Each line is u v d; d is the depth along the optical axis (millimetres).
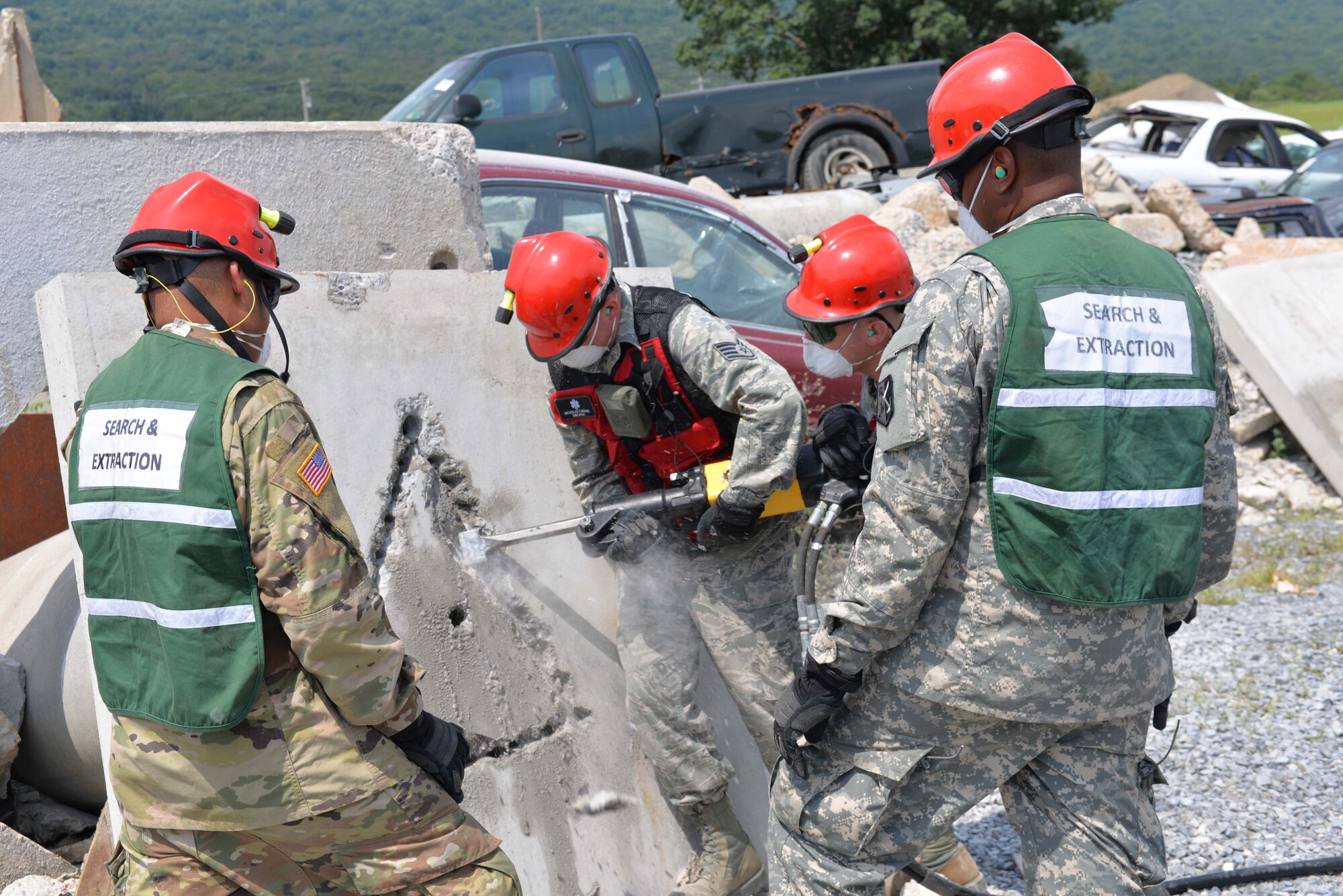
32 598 2830
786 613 2711
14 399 2414
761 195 10008
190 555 1557
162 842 1693
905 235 7312
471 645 2568
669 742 2689
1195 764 3424
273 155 2879
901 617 1703
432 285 2660
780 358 4809
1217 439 1922
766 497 2383
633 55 9281
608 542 2510
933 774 1829
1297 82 126750
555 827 2605
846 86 9867
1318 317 7266
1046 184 1775
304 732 1628
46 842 2639
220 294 1691
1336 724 3615
